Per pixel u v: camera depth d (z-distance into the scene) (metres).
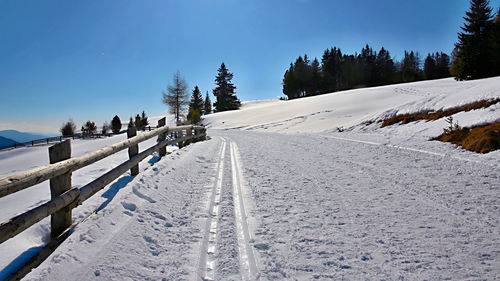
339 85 88.31
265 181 4.53
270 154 7.71
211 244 2.38
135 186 3.66
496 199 3.22
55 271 1.84
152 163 6.00
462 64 36.81
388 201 3.34
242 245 2.36
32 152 27.14
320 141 10.76
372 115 14.68
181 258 2.15
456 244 2.23
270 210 3.16
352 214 2.96
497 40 33.16
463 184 3.89
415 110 11.43
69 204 2.60
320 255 2.14
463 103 9.08
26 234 2.49
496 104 7.43
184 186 4.26
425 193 3.58
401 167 5.21
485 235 2.37
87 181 4.09
